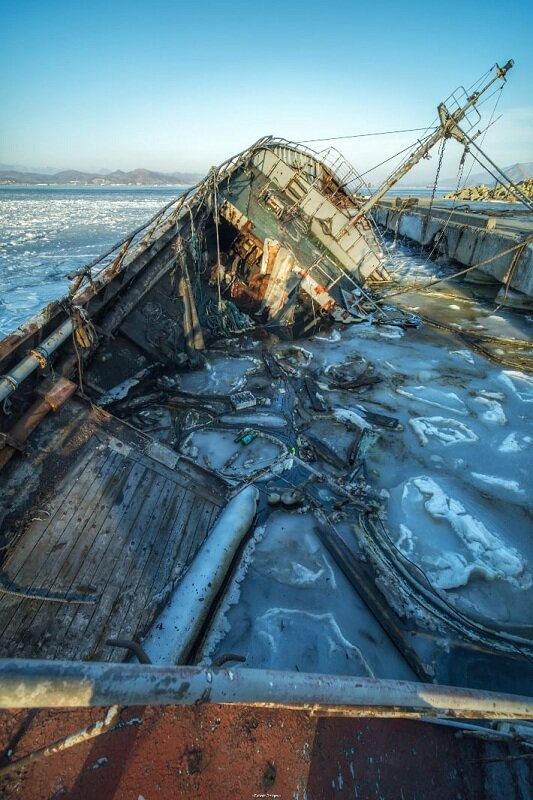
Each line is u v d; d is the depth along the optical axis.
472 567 5.13
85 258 25.81
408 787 2.63
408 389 9.62
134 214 56.22
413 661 4.05
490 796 2.75
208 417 8.13
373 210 45.84
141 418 7.93
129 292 9.10
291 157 15.56
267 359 10.73
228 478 6.35
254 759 2.53
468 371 10.59
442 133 12.38
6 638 3.60
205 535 5.25
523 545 5.66
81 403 5.77
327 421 8.16
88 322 7.17
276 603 4.66
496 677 3.95
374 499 6.29
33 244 31.05
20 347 5.99
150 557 4.73
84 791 2.32
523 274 14.92
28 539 4.34
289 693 2.02
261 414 8.18
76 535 4.56
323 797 2.44
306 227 14.22
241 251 15.49
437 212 28.61
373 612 4.54
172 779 2.40
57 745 2.11
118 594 4.28
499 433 8.04
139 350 9.25
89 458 5.32
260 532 5.56
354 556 5.24
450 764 2.82
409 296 18.30
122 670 1.79
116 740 2.55
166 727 2.62
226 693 1.90
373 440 7.61
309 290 12.29
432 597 4.74
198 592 4.42
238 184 13.80
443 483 6.68
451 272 22.56
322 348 11.85
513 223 19.94
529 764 2.97
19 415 5.32
